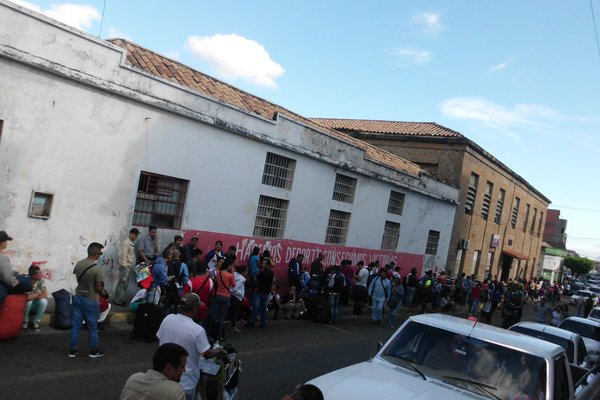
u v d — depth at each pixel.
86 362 7.31
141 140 11.09
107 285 10.76
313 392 3.68
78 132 9.95
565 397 5.05
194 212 12.56
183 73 13.88
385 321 16.38
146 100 10.92
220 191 13.19
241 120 13.45
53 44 9.29
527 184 39.47
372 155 21.25
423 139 28.14
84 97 9.96
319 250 17.36
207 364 5.27
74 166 9.95
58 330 8.76
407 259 23.33
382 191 20.62
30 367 6.76
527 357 4.98
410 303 20.89
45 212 9.65
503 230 36.25
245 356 9.10
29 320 8.49
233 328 11.20
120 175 10.77
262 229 15.09
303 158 16.02
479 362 5.00
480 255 32.75
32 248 9.48
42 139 9.42
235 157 13.48
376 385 4.52
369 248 20.30
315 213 16.92
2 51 8.56
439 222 25.89
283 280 15.85
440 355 5.15
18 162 9.14
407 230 22.98
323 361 9.60
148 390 3.54
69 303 8.95
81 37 9.68
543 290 38.16
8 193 9.06
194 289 9.12
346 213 18.88
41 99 9.32
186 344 4.93
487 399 4.64
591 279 90.44
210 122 12.45
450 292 24.19
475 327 5.50
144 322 8.91
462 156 27.09
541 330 9.05
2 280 7.41
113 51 10.26
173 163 11.84
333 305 14.34
